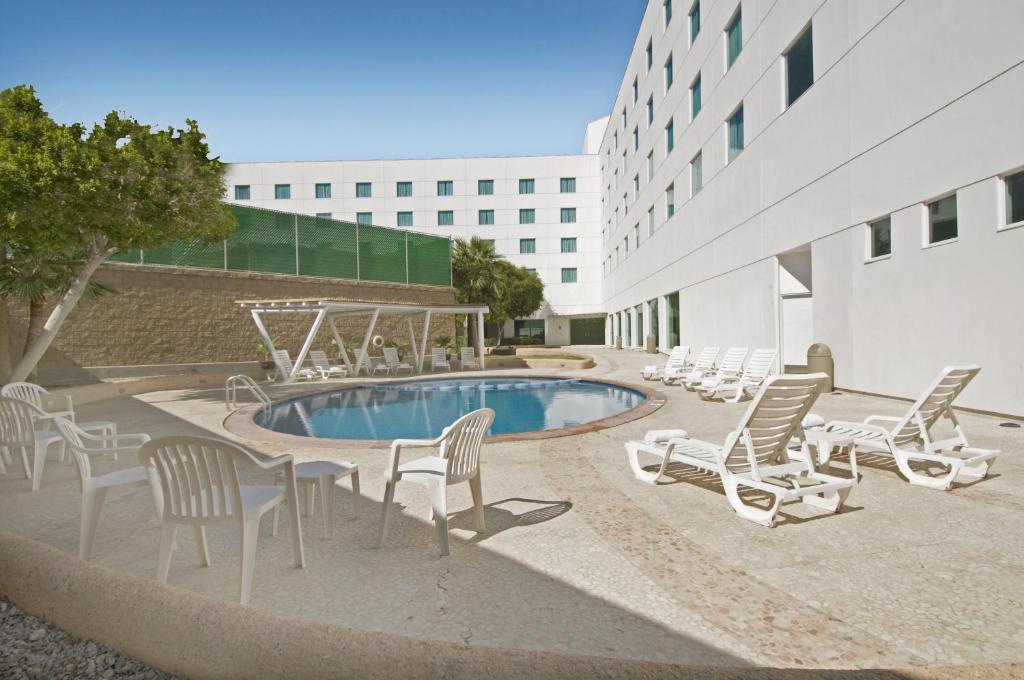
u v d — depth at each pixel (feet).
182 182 33.91
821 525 12.47
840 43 36.17
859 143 34.58
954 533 11.77
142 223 32.58
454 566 10.54
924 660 7.16
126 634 5.88
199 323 62.39
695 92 65.98
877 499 14.20
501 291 115.44
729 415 29.14
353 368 67.31
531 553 11.13
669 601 8.98
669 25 76.48
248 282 66.95
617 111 119.96
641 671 4.62
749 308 50.60
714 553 10.98
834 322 37.65
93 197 29.81
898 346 31.76
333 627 5.26
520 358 75.97
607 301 140.26
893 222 31.83
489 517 13.46
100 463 20.15
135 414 32.37
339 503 14.84
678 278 73.87
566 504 14.37
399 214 146.92
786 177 43.39
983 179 25.86
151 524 13.24
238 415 31.78
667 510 13.76
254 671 5.06
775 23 44.55
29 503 15.08
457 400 44.47
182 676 5.47
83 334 54.03
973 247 26.50
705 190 61.87
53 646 6.32
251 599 9.22
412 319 87.25
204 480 9.09
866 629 8.00
